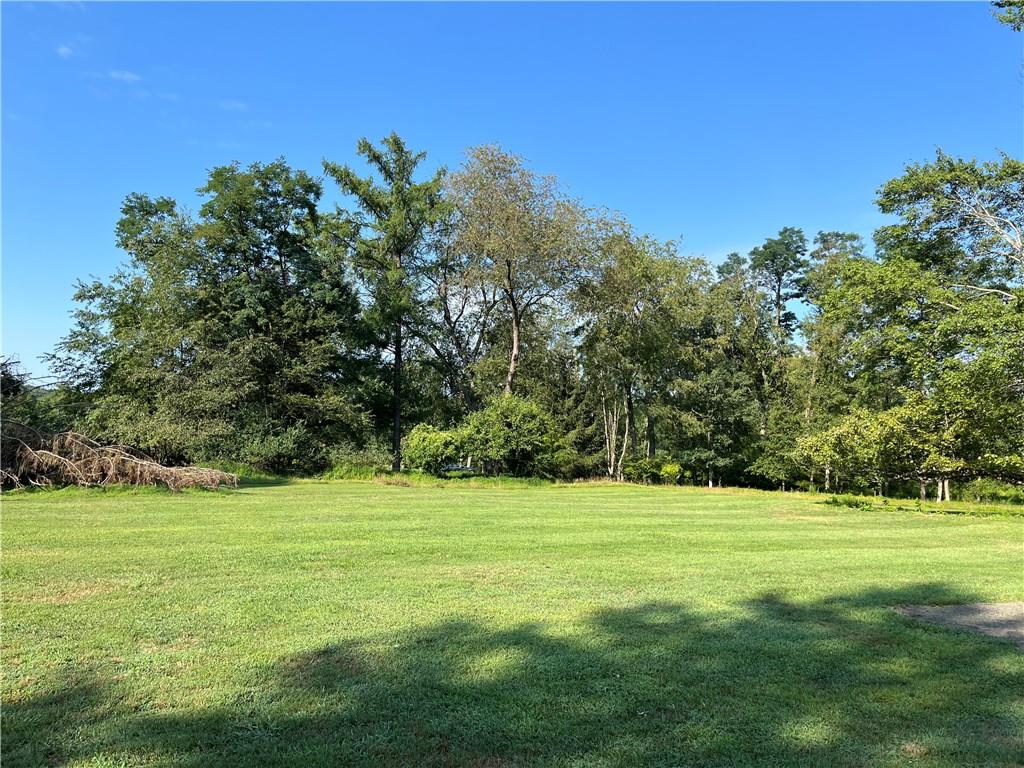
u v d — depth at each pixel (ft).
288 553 29.45
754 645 17.13
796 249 167.94
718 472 125.70
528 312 123.75
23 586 22.40
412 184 116.37
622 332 121.49
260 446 92.32
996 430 59.57
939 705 13.62
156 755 11.07
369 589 22.70
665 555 30.89
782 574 26.43
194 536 34.09
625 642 17.24
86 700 13.19
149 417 75.97
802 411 125.59
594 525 43.14
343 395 109.09
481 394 123.95
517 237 101.96
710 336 126.11
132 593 21.63
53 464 58.18
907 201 85.20
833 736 12.19
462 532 37.96
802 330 124.67
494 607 20.53
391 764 10.93
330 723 12.37
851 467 65.98
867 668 15.69
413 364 125.39
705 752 11.51
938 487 99.25
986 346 64.08
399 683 14.29
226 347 97.30
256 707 12.99
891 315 82.28
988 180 79.97
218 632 17.56
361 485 82.23
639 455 153.99
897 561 29.99
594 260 109.81
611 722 12.63
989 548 35.24
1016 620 20.17
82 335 101.76
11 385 67.67
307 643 16.72
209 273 106.22
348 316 112.88
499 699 13.56
